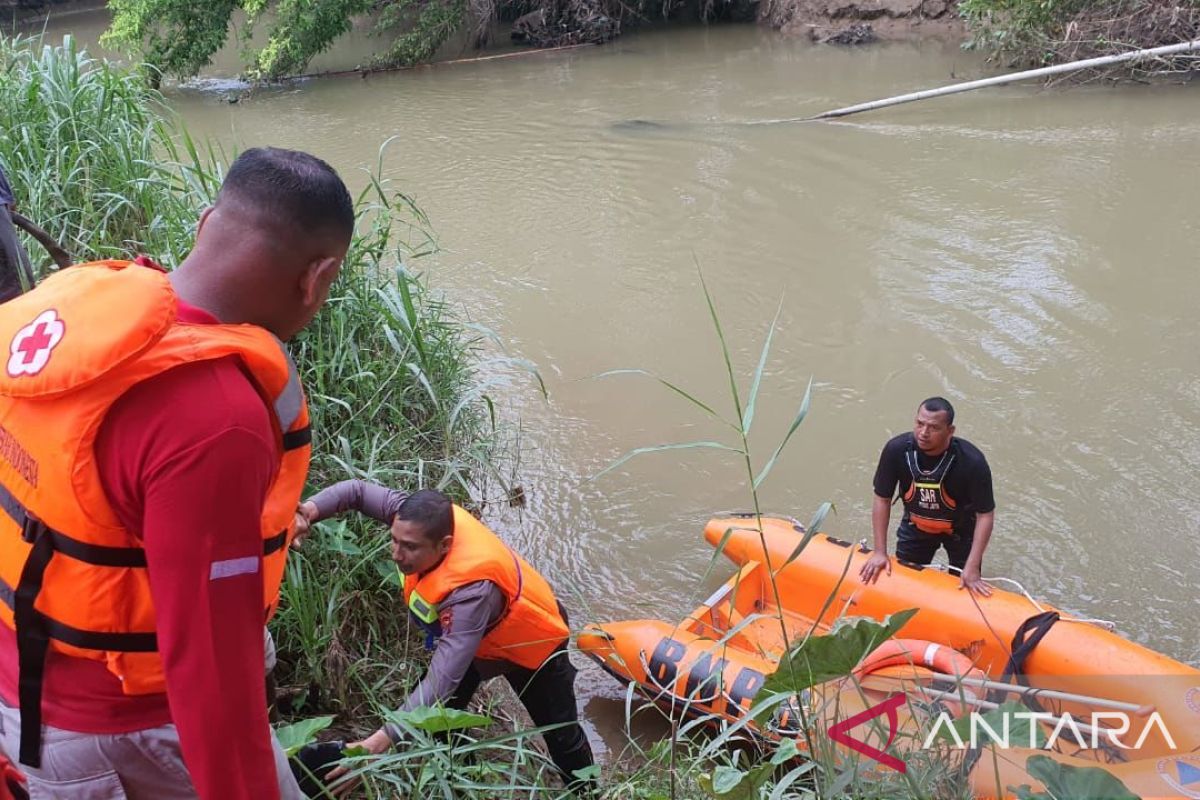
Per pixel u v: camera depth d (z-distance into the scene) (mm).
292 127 13766
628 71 16031
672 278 8461
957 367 6785
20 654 1544
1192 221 8727
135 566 1479
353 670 3621
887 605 4371
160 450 1364
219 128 13812
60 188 5020
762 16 18672
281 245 1508
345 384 4422
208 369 1411
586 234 9492
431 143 12664
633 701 4219
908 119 12289
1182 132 10969
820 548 4645
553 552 5289
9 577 1529
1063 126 11508
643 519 5543
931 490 4391
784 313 7719
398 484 4445
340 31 16797
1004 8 13531
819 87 14148
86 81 5746
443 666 3068
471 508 5051
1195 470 5594
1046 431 6031
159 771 1662
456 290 8469
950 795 2291
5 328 1480
